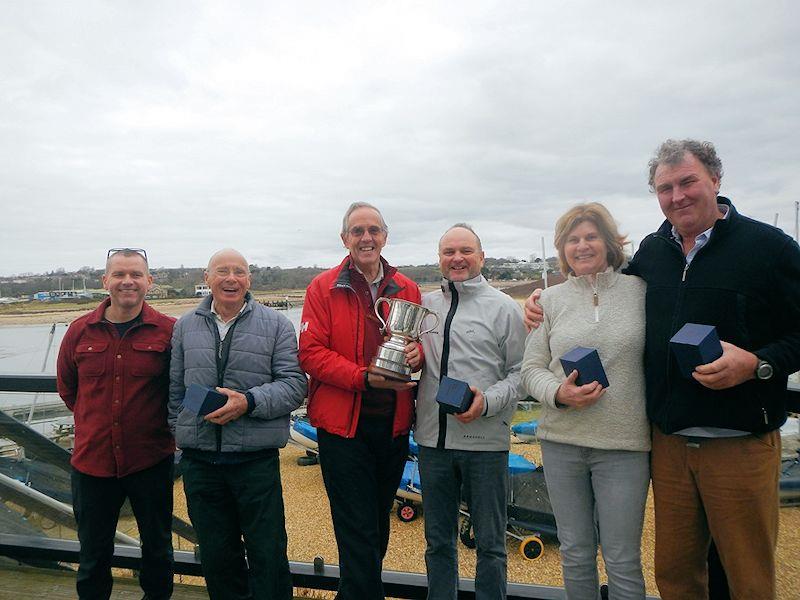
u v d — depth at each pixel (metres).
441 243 2.18
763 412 1.46
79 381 2.14
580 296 1.84
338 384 1.99
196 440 1.97
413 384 1.94
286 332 2.15
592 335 1.75
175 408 2.12
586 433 1.71
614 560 1.67
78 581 2.11
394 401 2.11
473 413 1.86
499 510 1.99
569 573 1.76
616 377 1.70
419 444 2.12
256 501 1.99
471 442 1.99
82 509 2.11
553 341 1.84
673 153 1.61
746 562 1.49
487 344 2.07
